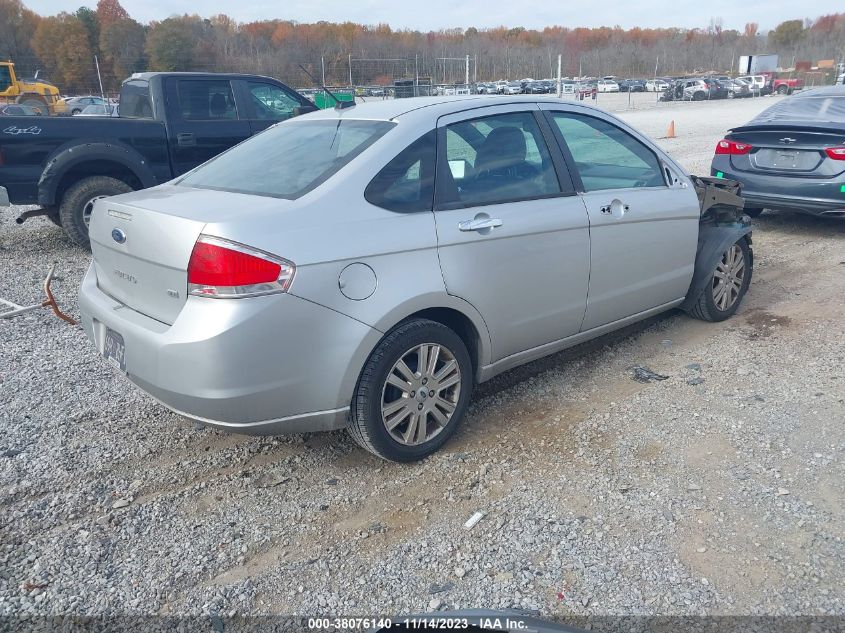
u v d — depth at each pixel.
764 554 2.84
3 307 5.99
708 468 3.44
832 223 8.73
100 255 3.63
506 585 2.73
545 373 4.63
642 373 4.57
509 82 47.22
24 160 7.23
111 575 2.85
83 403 4.29
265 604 2.69
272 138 4.12
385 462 3.62
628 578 2.74
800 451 3.55
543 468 3.50
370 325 3.17
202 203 3.25
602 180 4.38
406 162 3.47
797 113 8.30
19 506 3.27
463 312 3.56
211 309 2.90
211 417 3.02
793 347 4.88
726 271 5.35
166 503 3.31
